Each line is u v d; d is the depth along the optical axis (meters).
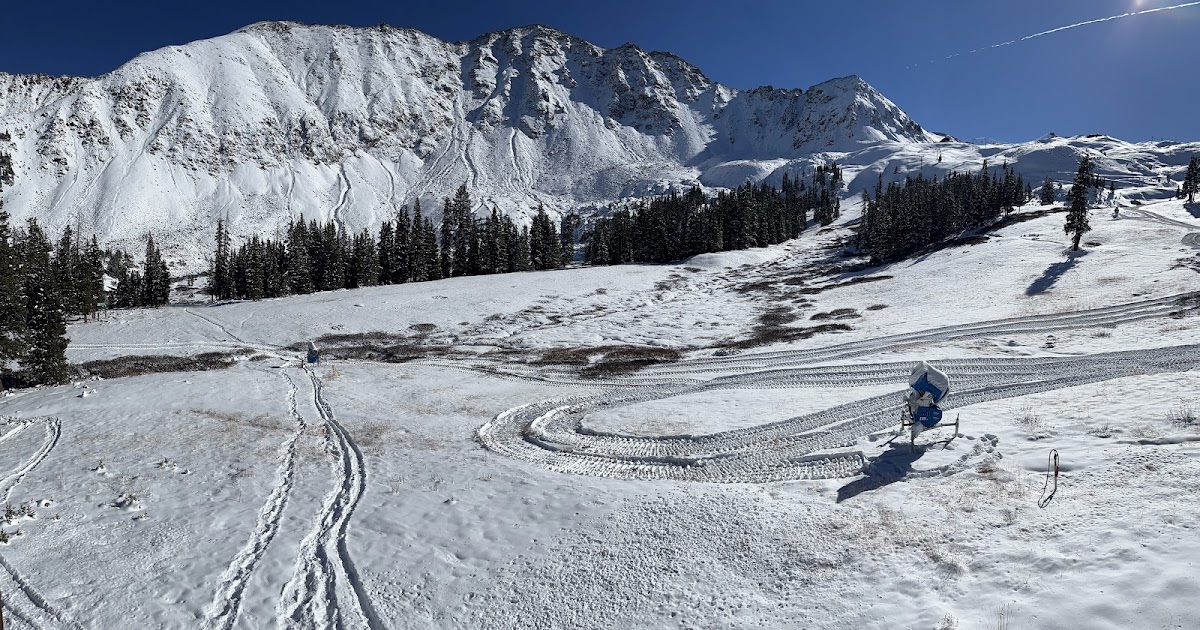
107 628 10.32
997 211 100.94
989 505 11.84
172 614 10.73
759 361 35.56
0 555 12.80
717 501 14.13
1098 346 27.75
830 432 18.94
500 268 96.44
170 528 14.20
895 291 55.00
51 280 40.88
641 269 86.38
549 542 13.07
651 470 17.59
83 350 52.47
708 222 103.81
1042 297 43.91
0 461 20.27
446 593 11.34
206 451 20.53
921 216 89.06
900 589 9.66
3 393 34.09
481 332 55.19
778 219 120.25
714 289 73.44
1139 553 9.16
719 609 10.06
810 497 13.70
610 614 10.31
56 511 15.20
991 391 21.45
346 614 10.76
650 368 36.62
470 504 15.38
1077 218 58.06
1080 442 14.34
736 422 21.30
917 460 15.08
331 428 23.92
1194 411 15.01
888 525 11.74
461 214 104.44
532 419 25.17
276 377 34.50
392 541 13.47
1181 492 10.69
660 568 11.55
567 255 122.69
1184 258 48.88
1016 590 9.01
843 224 138.38
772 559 11.29
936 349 31.64
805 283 70.44
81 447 21.28
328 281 90.31
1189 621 7.58
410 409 27.23
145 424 24.23
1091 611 8.20
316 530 14.24
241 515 15.06
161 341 55.09
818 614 9.47
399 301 65.25
